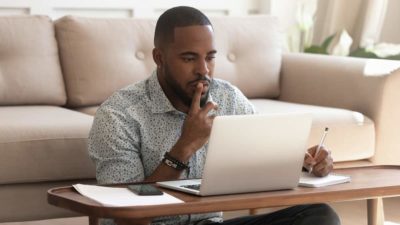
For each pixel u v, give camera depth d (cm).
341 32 453
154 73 208
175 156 191
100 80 332
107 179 197
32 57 322
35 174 267
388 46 406
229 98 221
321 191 179
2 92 315
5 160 262
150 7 401
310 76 368
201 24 194
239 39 372
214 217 211
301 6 423
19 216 269
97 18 341
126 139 200
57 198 167
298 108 341
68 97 331
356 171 214
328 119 326
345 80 352
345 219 340
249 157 175
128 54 341
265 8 439
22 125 268
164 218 201
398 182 194
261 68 373
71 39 331
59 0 376
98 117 203
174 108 205
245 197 171
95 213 155
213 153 170
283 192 179
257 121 174
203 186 172
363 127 331
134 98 206
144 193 171
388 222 338
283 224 192
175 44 193
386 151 337
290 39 425
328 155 198
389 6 463
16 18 326
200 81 193
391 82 335
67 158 271
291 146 180
